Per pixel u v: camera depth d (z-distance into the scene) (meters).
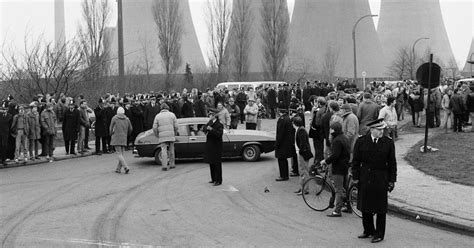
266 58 60.66
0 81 27.23
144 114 22.88
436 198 10.94
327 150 13.84
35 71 26.95
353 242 8.16
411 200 10.78
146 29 61.34
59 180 14.80
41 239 8.45
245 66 60.38
